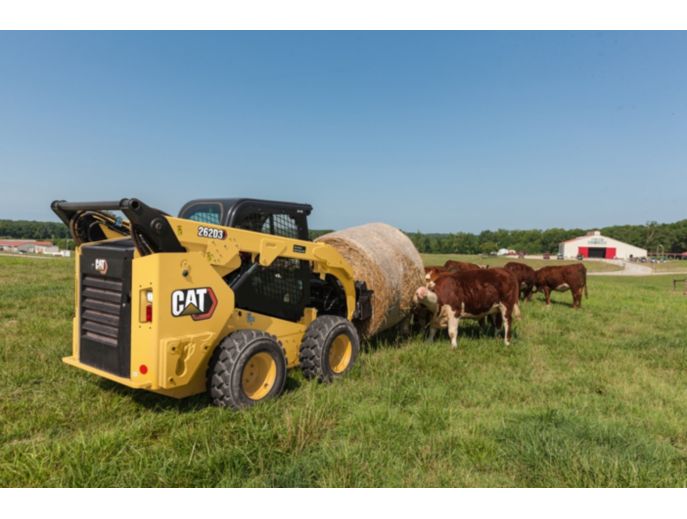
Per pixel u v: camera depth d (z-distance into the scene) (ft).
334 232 24.13
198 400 14.40
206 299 13.46
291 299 17.49
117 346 13.39
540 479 10.62
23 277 50.93
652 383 18.34
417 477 10.50
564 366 20.83
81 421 12.95
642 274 172.55
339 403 14.44
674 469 11.23
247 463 10.71
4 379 15.76
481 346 23.71
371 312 21.09
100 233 15.88
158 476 10.03
